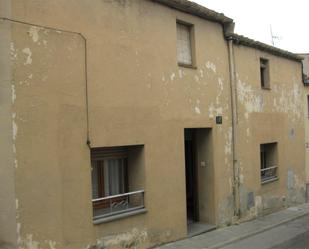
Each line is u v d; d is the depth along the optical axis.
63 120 9.10
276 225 15.48
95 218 9.99
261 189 17.11
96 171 10.66
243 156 15.68
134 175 11.31
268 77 18.08
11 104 8.19
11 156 8.17
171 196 11.98
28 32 8.48
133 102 10.82
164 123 11.81
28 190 8.41
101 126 9.94
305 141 21.88
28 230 8.39
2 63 8.16
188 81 12.82
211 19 13.95
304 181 21.50
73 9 9.38
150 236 11.27
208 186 14.06
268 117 17.84
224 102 14.58
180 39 12.95
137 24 11.00
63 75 9.12
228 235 13.26
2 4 8.14
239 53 15.66
